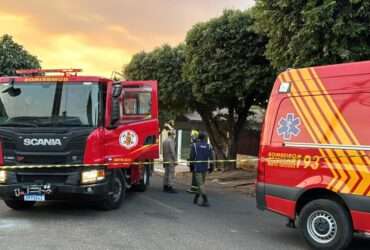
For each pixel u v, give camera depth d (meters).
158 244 7.96
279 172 8.19
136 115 12.40
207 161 12.18
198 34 18.05
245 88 17.22
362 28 10.18
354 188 7.30
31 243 7.82
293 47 11.01
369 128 7.23
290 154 8.06
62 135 9.67
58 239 8.13
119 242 8.04
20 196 9.72
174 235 8.63
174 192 14.82
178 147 28.81
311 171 7.78
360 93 7.38
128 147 11.11
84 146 9.70
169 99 22.88
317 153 7.73
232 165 21.33
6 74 21.86
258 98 19.45
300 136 7.98
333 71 7.74
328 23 10.36
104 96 10.13
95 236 8.41
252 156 23.92
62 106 9.92
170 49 23.02
